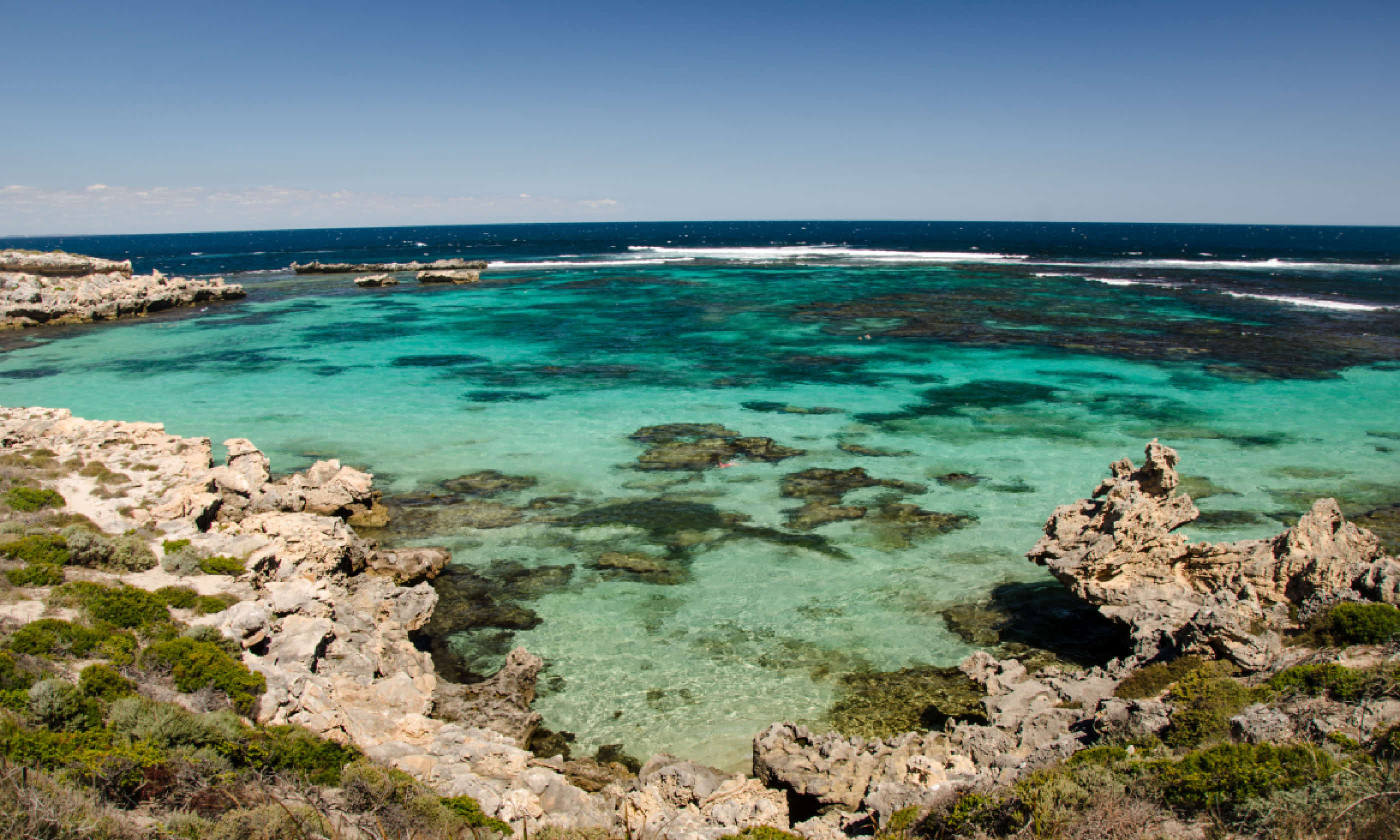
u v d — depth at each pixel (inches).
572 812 586.2
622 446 1643.7
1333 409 1875.0
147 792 462.6
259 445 1648.6
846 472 1489.9
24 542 778.2
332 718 658.8
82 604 687.7
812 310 3528.5
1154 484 946.7
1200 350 2559.1
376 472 1498.5
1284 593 818.2
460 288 4532.5
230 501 1122.7
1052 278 4653.1
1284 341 2672.2
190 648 655.1
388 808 506.6
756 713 815.7
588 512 1315.2
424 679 817.5
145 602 712.4
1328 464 1501.0
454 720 764.6
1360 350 2529.5
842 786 644.1
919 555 1159.0
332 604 864.9
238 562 853.2
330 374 2325.3
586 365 2440.9
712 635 960.9
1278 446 1608.0
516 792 578.6
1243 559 863.1
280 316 3511.3
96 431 1173.1
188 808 450.0
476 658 917.8
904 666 894.4
